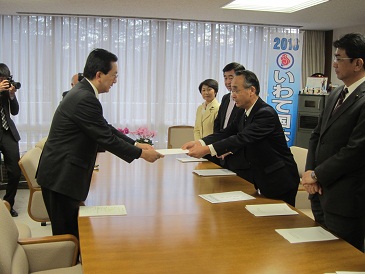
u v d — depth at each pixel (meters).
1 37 5.61
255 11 5.12
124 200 2.18
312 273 1.34
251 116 2.34
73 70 5.82
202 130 3.96
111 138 2.03
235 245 1.57
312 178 1.93
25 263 1.83
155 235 1.66
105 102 5.93
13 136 4.00
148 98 6.05
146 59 6.01
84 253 1.47
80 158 2.01
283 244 1.58
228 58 6.25
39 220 3.03
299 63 5.82
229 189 2.43
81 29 5.78
